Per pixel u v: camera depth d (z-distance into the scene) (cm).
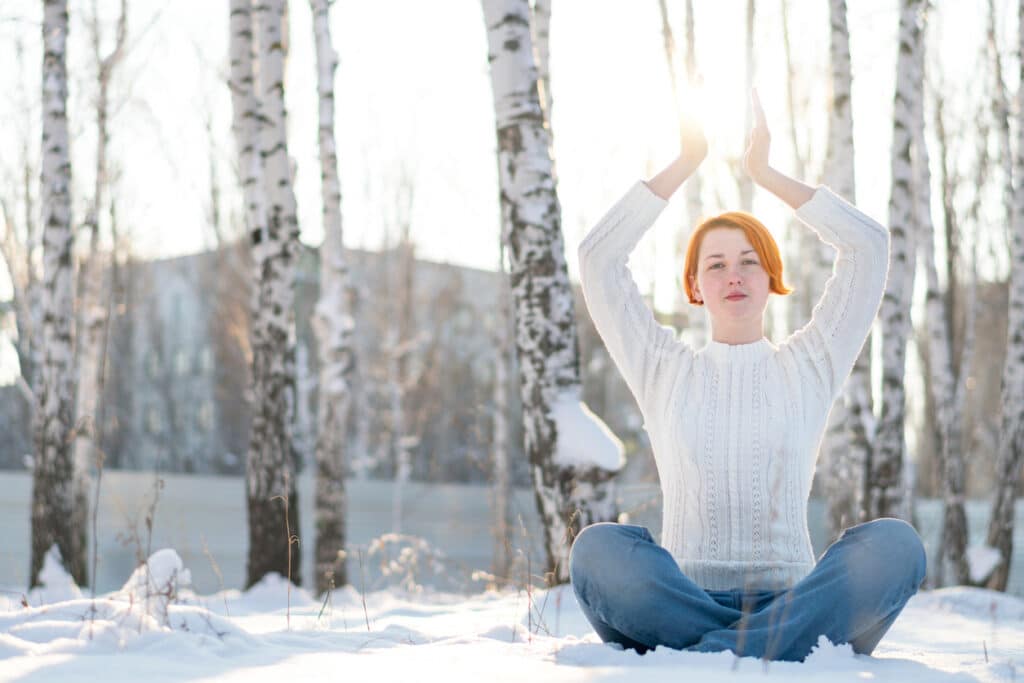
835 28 1089
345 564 1066
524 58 701
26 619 316
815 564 312
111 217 1506
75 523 1066
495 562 1022
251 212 1005
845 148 1079
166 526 1521
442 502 2006
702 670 256
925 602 664
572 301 692
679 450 319
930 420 2522
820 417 323
